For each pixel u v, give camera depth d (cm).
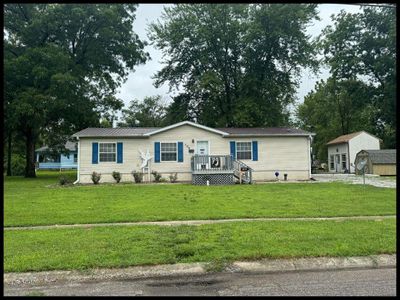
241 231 691
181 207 1036
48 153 3403
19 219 862
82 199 1250
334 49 3544
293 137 2306
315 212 927
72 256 533
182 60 3331
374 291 417
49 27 2541
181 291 429
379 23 3291
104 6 2720
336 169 3841
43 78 2397
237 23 3061
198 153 2233
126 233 690
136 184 1967
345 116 4659
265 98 3203
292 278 470
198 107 3375
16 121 2384
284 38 3027
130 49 2905
